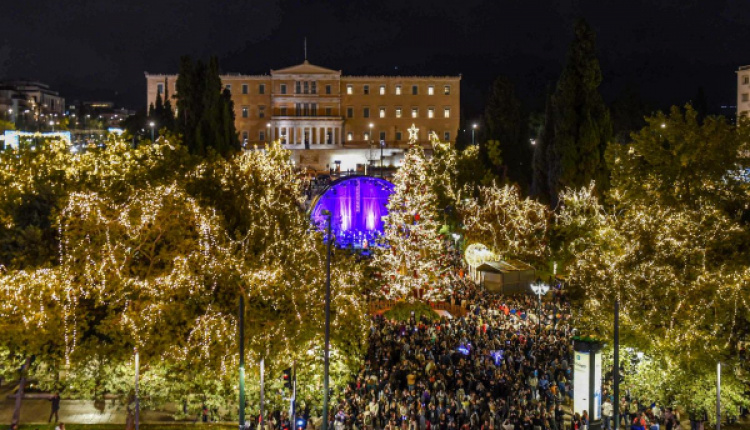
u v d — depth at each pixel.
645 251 33.47
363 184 54.28
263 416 27.88
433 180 61.31
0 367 30.84
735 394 29.19
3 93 176.00
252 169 48.91
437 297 47.66
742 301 30.48
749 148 35.97
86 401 32.38
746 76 109.81
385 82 149.88
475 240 58.84
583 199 51.03
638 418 27.70
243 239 34.44
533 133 112.88
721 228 32.62
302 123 146.38
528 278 51.41
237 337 29.09
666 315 31.73
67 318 28.30
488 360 33.12
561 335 38.72
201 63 73.38
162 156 45.38
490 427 25.92
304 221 41.84
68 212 30.78
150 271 30.56
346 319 32.59
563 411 30.38
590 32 54.94
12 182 36.78
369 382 31.67
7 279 28.05
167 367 29.06
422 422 27.59
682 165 35.91
